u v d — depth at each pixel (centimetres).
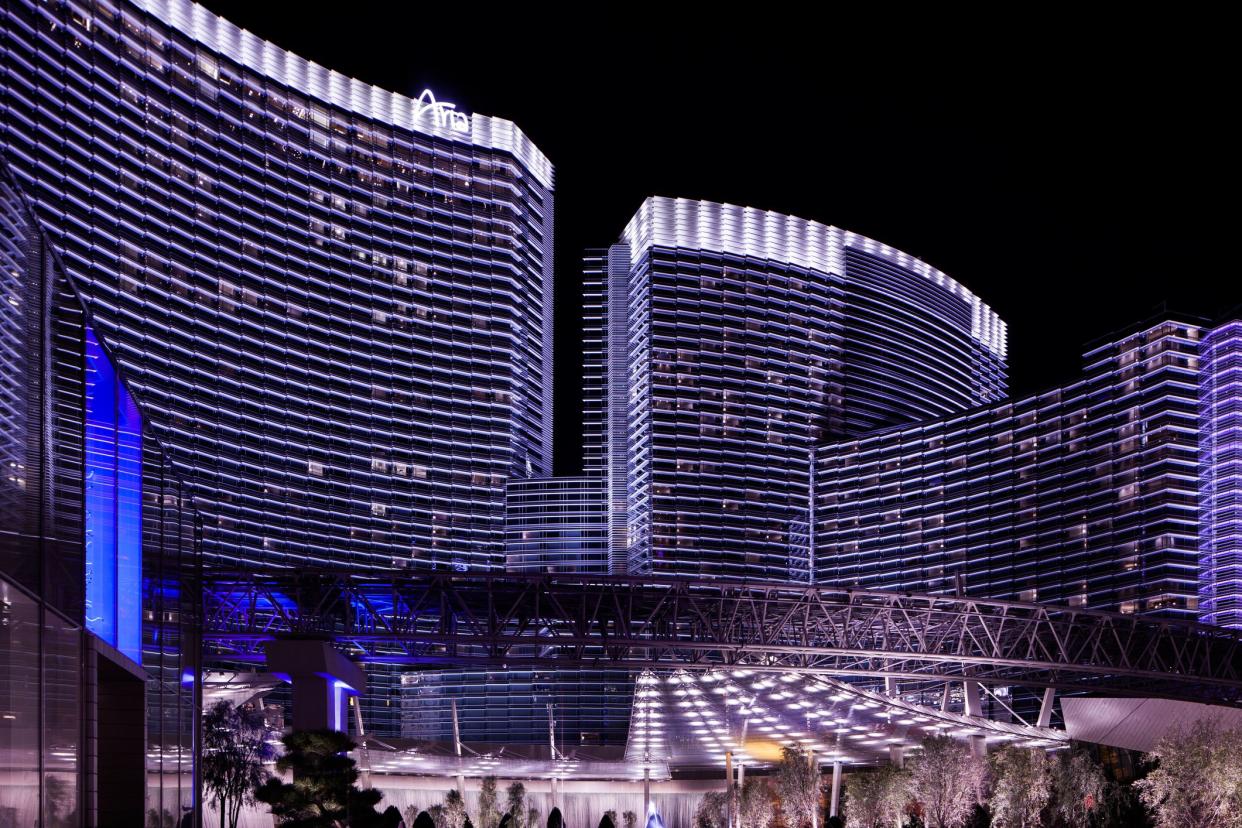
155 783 4500
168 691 4866
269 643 8869
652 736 17175
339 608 12300
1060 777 12494
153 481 4662
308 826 6856
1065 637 13950
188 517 5553
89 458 3700
